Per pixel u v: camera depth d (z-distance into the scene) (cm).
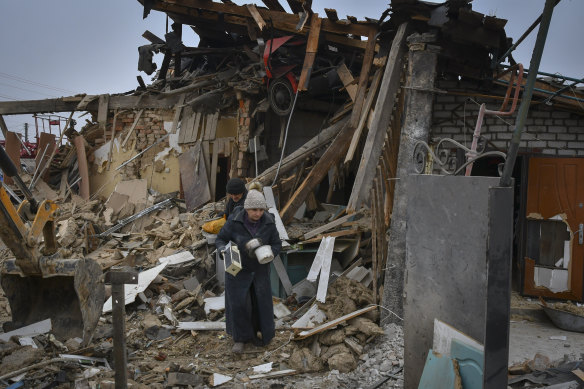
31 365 362
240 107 1018
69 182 1213
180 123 1098
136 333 469
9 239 360
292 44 852
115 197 1074
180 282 591
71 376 355
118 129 1175
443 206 250
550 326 526
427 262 265
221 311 521
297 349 414
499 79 655
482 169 1010
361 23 747
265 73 910
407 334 286
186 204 1039
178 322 488
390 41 731
